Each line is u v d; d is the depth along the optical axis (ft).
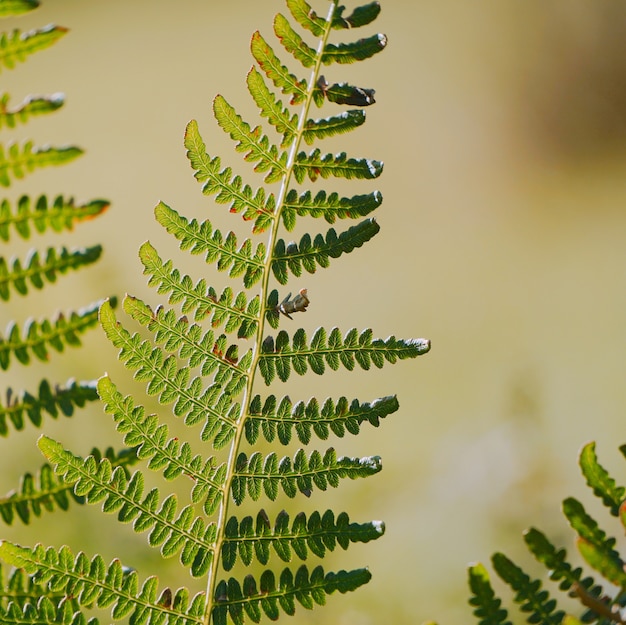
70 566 2.65
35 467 4.03
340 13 2.68
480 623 2.61
